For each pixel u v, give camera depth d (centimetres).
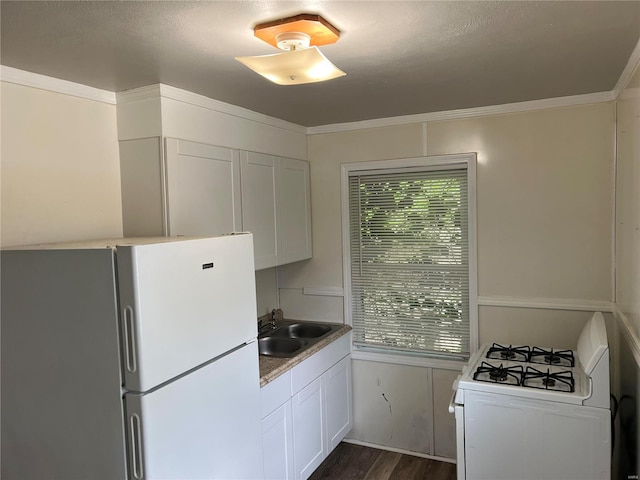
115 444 153
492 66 214
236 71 210
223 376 184
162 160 232
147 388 149
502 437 229
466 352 321
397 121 326
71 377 159
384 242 343
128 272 146
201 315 172
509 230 302
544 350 282
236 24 158
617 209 267
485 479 233
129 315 147
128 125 241
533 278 297
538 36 177
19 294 166
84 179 229
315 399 301
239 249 195
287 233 329
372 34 172
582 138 280
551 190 289
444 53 194
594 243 281
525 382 235
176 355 160
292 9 148
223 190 267
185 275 165
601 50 195
